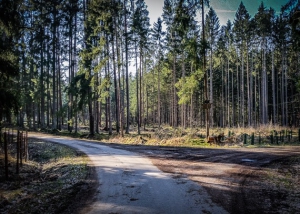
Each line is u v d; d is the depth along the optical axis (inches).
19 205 273.0
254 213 221.8
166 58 1525.6
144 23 1349.7
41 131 1389.0
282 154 553.0
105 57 1066.1
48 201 276.1
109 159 507.2
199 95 2158.0
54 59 1440.7
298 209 231.5
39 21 1439.5
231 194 273.7
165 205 242.2
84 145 789.2
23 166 527.8
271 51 1711.4
